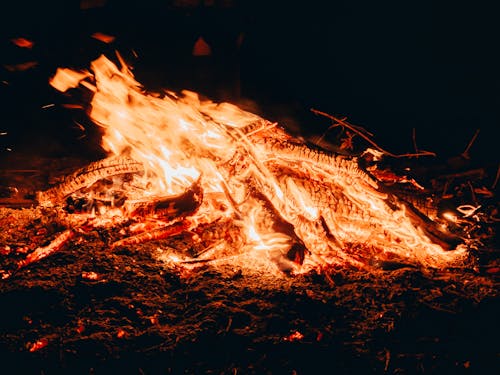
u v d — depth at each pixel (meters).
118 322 2.25
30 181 3.23
